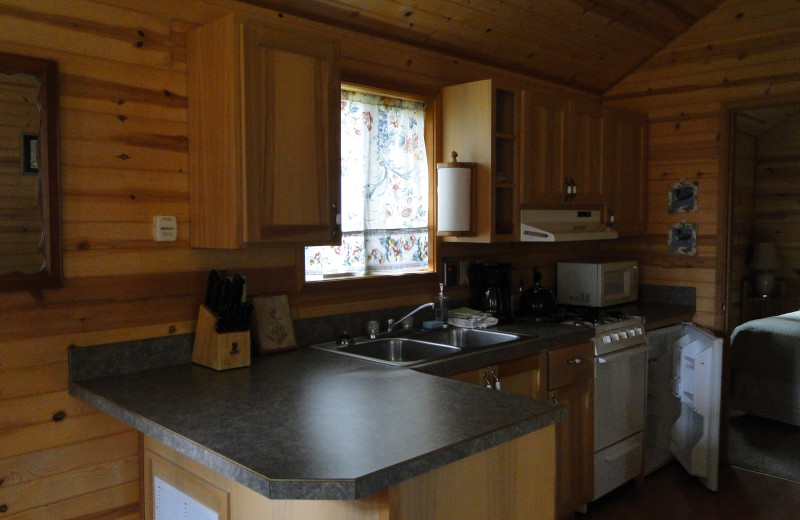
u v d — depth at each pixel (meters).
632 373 3.44
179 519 1.98
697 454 3.59
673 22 3.83
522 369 2.79
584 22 3.45
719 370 3.50
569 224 3.56
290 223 2.22
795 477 3.73
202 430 1.59
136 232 2.20
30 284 1.93
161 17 2.22
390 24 2.89
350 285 2.89
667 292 4.18
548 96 3.36
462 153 3.19
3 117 1.88
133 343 2.20
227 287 2.26
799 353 4.46
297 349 2.62
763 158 6.40
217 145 2.16
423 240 3.27
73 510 2.07
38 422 1.99
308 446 1.47
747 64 3.80
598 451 3.24
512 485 1.75
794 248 6.25
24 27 1.92
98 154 2.09
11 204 1.90
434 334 3.00
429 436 1.53
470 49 3.33
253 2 2.47
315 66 2.27
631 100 4.29
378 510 1.42
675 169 4.11
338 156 2.38
